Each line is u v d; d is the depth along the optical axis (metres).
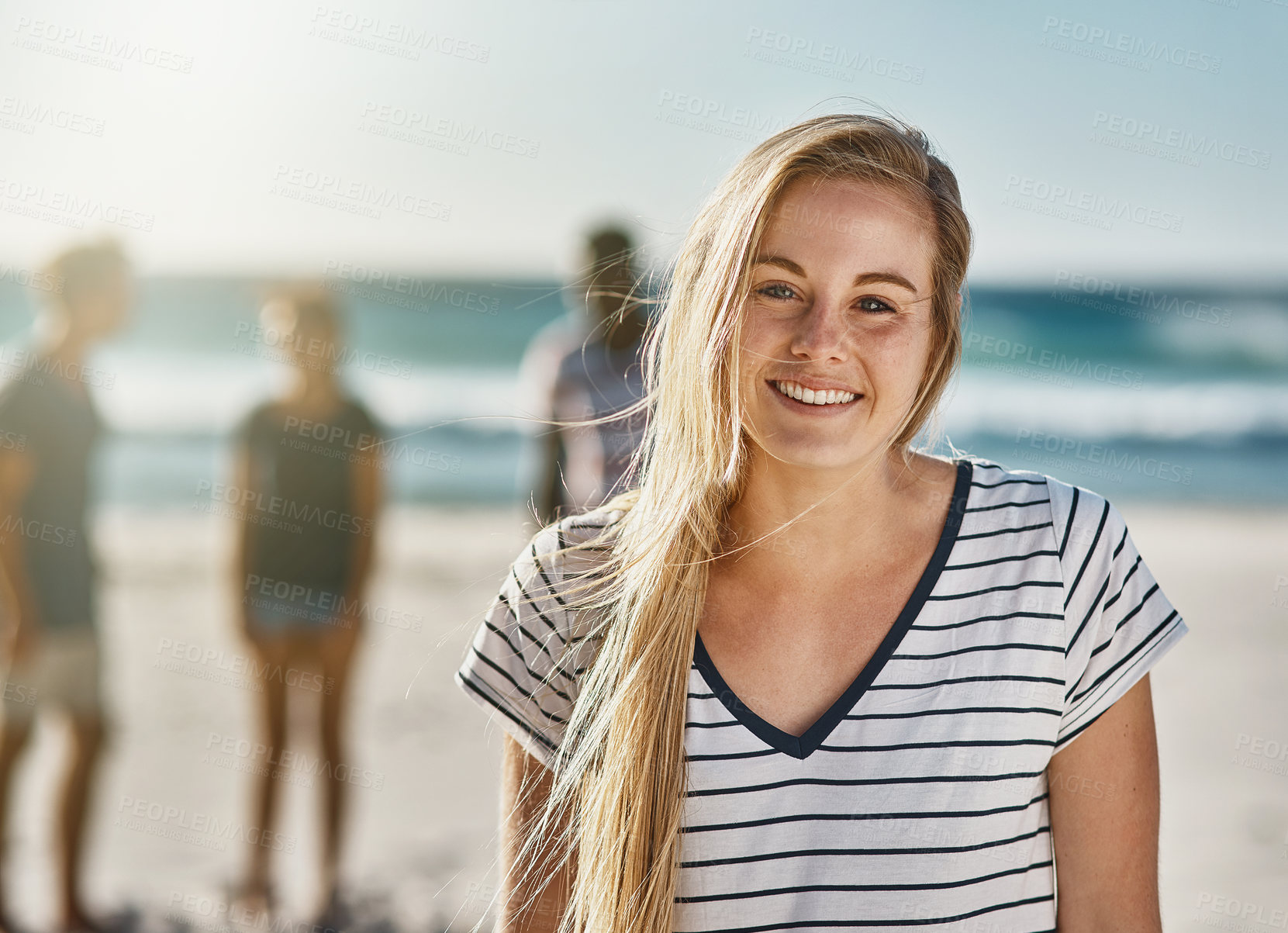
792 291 1.11
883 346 1.10
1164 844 4.04
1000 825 1.13
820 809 1.12
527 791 1.28
